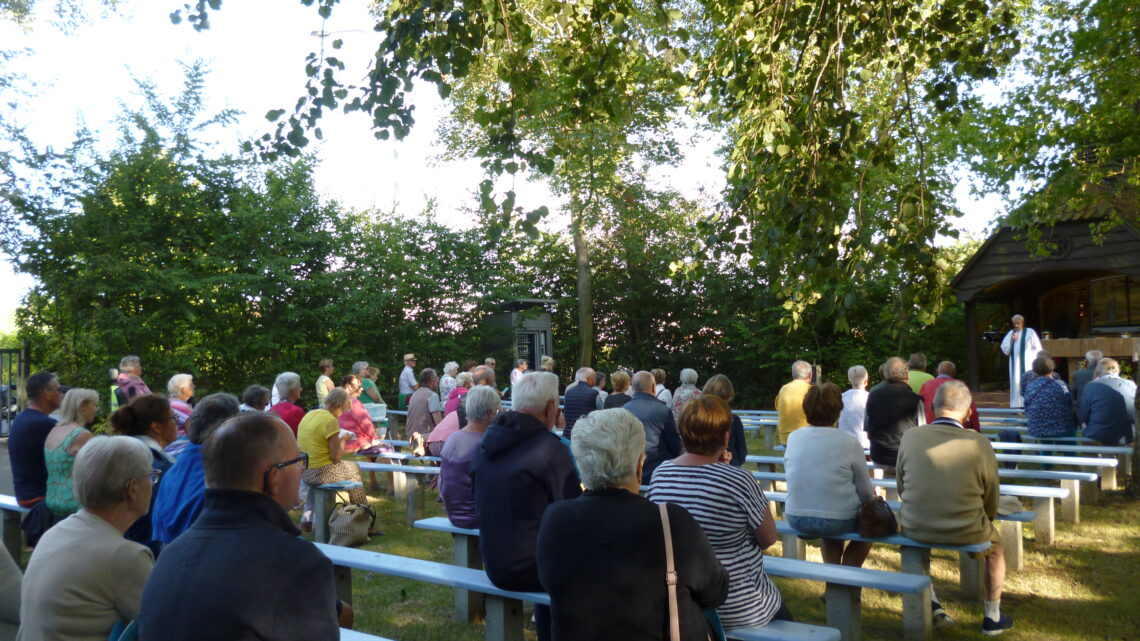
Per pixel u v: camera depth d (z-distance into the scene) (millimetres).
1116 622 4656
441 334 21109
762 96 5184
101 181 15781
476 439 5004
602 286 26266
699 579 2291
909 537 4473
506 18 4535
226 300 16844
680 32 4930
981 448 4355
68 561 2416
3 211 14695
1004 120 8852
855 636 4039
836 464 4664
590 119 4969
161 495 3984
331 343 19141
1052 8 8773
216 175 16844
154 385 15648
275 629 1703
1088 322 19812
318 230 18875
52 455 4895
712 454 3311
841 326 4770
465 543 5035
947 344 22594
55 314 15570
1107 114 8156
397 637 4602
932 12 5461
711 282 24047
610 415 2443
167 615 1718
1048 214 8422
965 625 4684
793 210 4867
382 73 4234
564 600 2289
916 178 5188
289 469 1942
